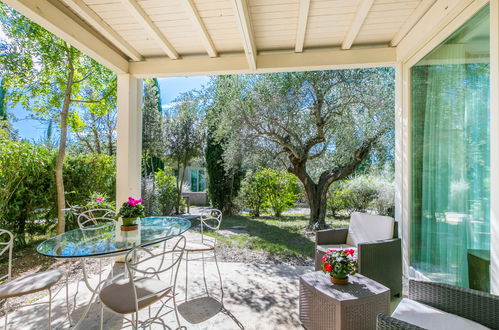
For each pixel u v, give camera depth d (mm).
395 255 2527
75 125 4996
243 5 2303
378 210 5695
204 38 3000
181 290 2703
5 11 3611
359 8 2504
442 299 1483
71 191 4633
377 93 4445
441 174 2477
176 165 8523
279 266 3420
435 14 2406
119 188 3551
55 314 2262
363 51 3336
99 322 2135
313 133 4969
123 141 3580
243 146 5387
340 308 1639
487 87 1925
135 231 2352
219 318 2178
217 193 7703
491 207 1820
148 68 3635
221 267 3369
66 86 4340
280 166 5668
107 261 3566
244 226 5941
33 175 4086
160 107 9016
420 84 2869
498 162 1752
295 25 2852
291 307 2355
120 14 2637
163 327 2025
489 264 1915
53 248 1866
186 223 2703
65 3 2500
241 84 5223
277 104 4801
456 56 2264
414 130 3002
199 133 7969
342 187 6598
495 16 1775
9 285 1815
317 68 3471
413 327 1069
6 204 3721
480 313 1364
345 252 1991
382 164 5484
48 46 3887
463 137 2182
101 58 3150
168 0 2414
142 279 1894
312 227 5289
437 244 2535
